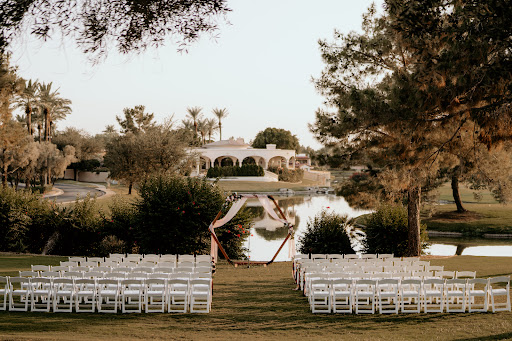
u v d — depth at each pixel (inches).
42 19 234.2
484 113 343.6
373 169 740.7
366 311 396.8
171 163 1852.9
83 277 410.3
